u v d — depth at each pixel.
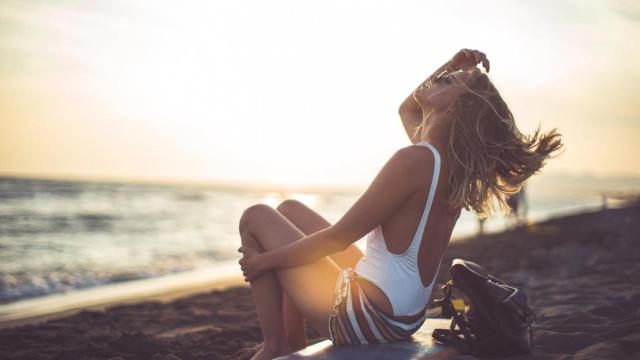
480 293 2.38
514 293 2.40
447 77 2.35
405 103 2.86
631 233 13.66
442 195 2.24
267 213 2.53
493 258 9.70
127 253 13.77
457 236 18.42
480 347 2.39
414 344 2.38
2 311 6.30
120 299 7.01
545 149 2.35
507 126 2.28
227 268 10.95
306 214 2.82
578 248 10.45
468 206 2.26
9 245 15.84
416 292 2.28
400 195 2.19
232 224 26.34
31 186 54.06
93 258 12.57
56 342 4.25
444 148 2.26
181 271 10.45
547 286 5.56
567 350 2.91
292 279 2.45
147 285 8.48
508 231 18.31
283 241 2.47
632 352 2.68
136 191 59.19
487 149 2.25
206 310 5.64
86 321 5.11
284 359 2.18
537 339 3.12
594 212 28.84
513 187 2.40
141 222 26.09
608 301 4.27
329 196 92.12
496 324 2.36
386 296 2.24
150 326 4.86
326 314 2.40
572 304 4.33
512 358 2.60
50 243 16.55
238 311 5.55
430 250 2.27
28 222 24.30
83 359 3.43
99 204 37.19
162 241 17.44
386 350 2.26
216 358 3.48
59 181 69.81
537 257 9.05
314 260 2.37
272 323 2.48
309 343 3.42
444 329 2.50
